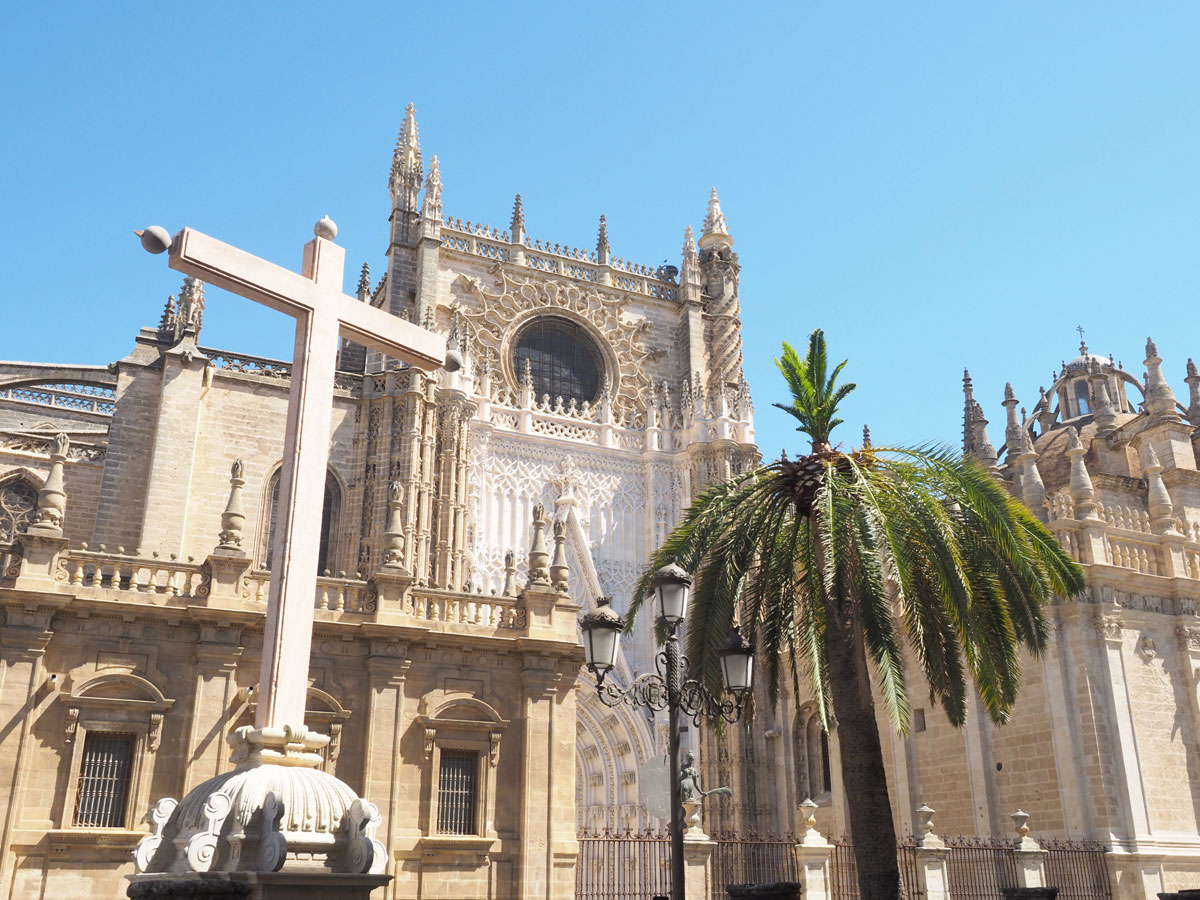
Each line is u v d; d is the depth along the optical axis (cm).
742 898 2289
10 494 4362
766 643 2600
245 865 1138
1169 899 2484
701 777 4894
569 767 2914
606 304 5881
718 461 5472
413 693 2808
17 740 2361
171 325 4797
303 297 1545
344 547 4544
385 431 4694
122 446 4394
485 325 5478
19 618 2428
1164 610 4253
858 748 2259
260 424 4616
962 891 3916
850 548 2328
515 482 5184
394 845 2644
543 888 2762
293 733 1312
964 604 2331
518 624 3002
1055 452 5706
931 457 2475
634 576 5316
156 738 2495
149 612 2564
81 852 2362
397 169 5528
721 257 6256
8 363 4866
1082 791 3791
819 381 2586
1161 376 4972
